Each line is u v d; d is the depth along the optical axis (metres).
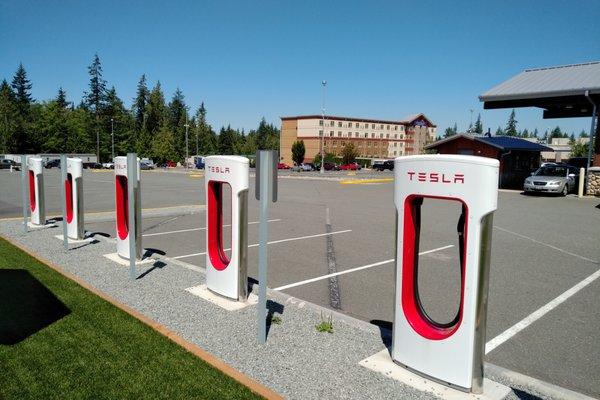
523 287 7.08
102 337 4.67
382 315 5.79
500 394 3.72
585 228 13.08
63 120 84.88
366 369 4.12
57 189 25.64
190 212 15.58
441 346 3.83
